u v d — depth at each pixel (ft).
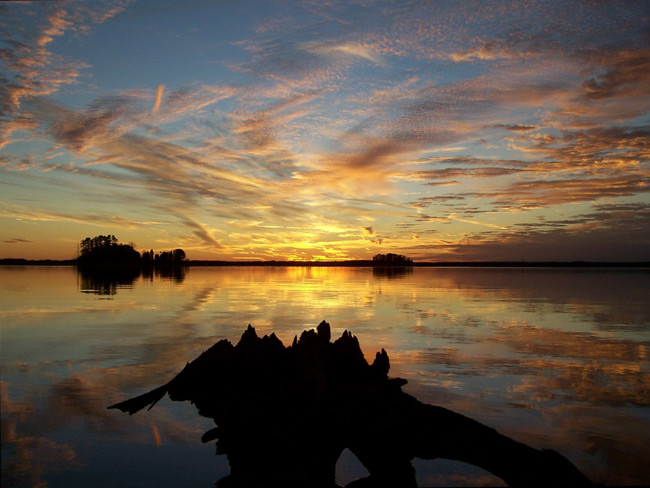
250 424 24.85
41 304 80.23
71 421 24.81
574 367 36.65
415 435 22.93
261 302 87.51
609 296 106.83
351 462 21.48
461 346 44.88
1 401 27.76
